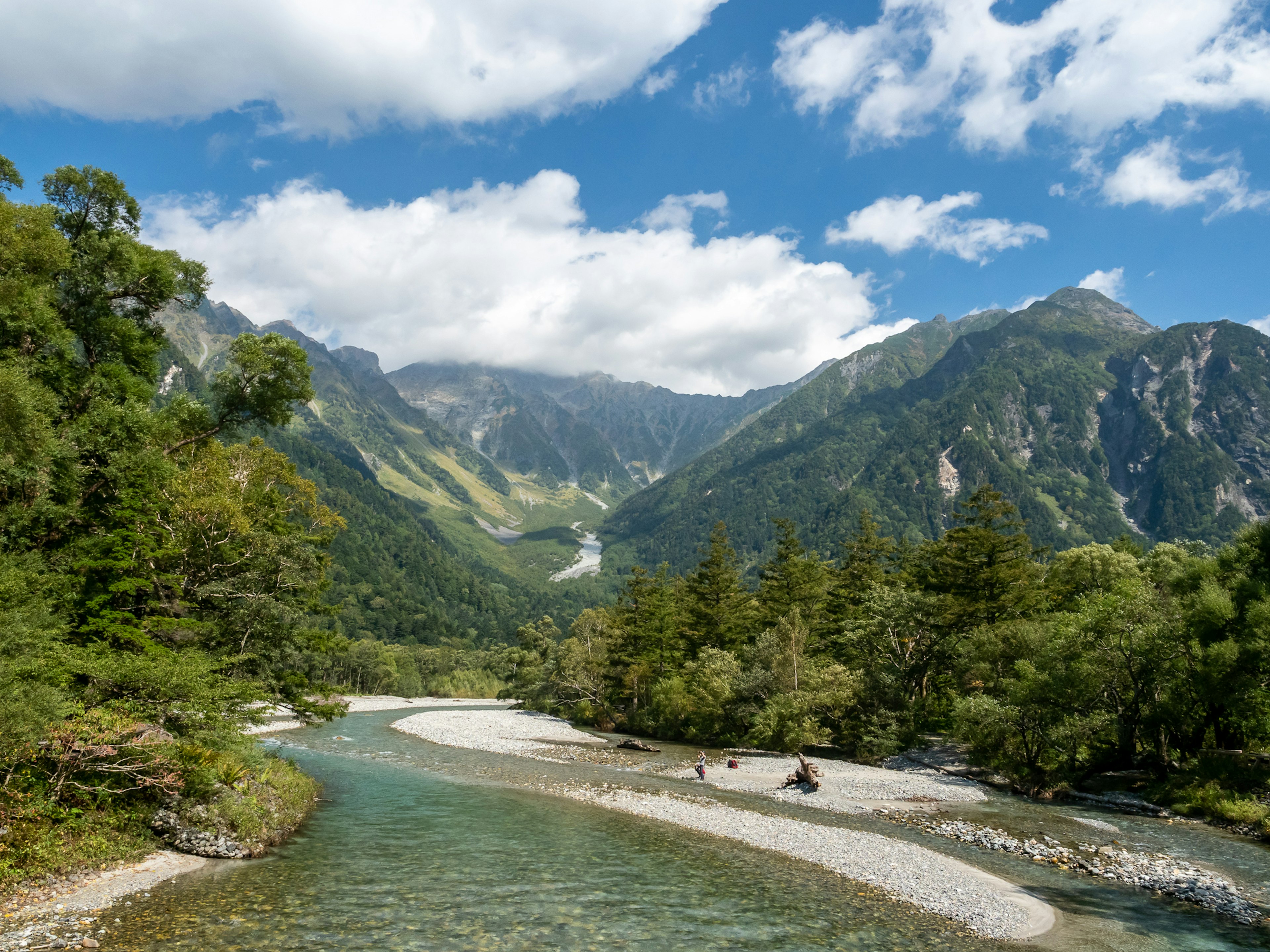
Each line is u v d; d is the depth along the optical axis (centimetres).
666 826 2923
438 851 2422
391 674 14412
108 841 1967
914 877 2220
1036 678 4081
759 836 2756
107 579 2823
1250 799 3134
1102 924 1847
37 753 1862
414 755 5069
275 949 1507
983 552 6219
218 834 2202
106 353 3634
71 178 3409
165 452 3644
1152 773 3834
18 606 2164
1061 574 6800
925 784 4091
